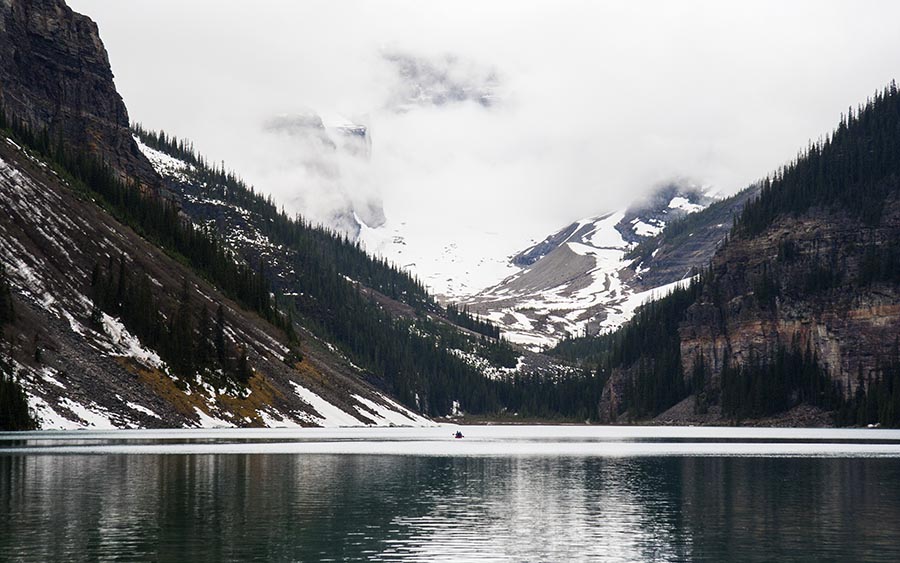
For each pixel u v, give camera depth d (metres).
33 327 164.12
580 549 57.41
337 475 97.06
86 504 71.06
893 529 65.00
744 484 93.00
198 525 63.12
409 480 93.81
